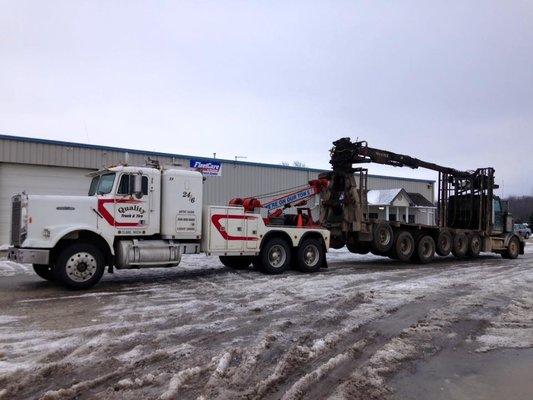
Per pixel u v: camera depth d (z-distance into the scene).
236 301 8.78
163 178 10.99
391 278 12.34
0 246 18.17
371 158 16.36
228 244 11.98
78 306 8.20
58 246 9.91
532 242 41.94
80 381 4.62
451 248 18.69
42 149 19.03
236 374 4.92
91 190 11.07
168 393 4.34
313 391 4.55
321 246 13.91
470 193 20.38
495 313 8.13
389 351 5.85
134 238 10.67
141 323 6.97
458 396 4.54
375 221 16.12
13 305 8.27
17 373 4.79
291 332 6.62
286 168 25.16
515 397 4.54
